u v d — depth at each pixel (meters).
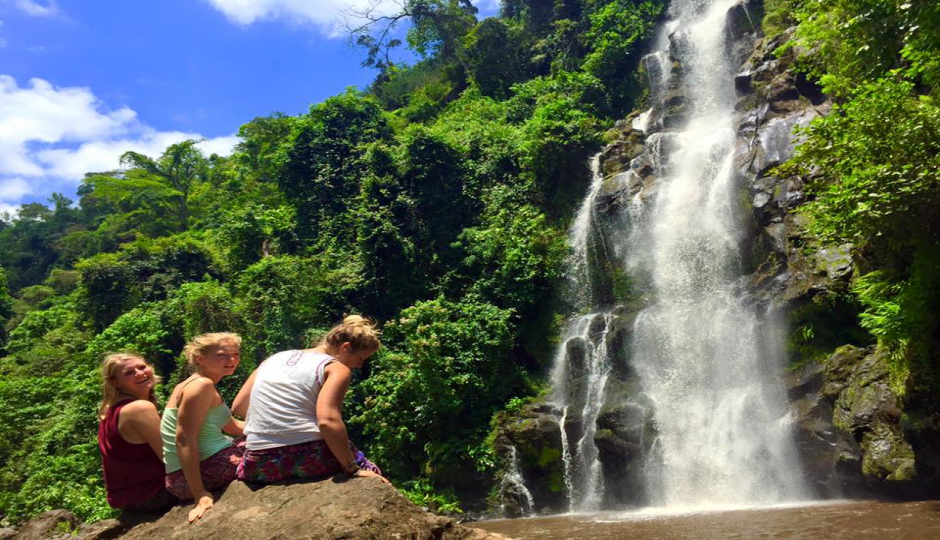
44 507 21.16
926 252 11.61
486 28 44.09
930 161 10.77
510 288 24.88
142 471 4.83
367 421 21.75
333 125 36.72
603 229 24.98
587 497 18.86
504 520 17.83
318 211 34.22
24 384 30.52
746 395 17.66
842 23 14.09
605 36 35.09
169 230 67.81
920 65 11.95
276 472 4.14
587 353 21.91
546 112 30.02
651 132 28.56
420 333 22.27
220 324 28.23
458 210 29.16
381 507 3.76
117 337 29.84
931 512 10.87
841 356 15.06
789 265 18.03
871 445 13.34
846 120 11.86
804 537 9.84
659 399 19.30
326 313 27.14
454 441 20.44
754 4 28.64
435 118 44.28
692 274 21.70
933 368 11.97
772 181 19.89
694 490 17.22
